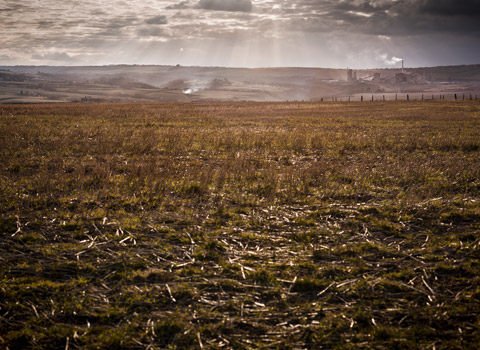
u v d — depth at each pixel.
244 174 11.47
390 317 4.52
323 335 4.16
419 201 8.95
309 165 13.38
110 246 6.27
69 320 4.38
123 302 4.69
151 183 10.16
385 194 9.69
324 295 4.97
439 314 4.53
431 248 6.39
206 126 27.25
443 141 18.73
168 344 4.00
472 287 5.13
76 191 9.38
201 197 9.13
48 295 4.82
